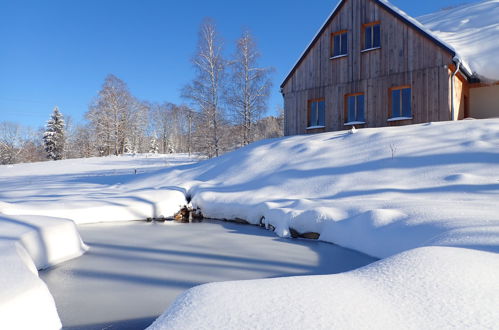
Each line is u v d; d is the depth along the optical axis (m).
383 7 11.95
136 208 8.16
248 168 10.06
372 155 8.38
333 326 1.50
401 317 1.58
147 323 2.70
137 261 4.47
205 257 4.65
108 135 43.66
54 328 2.43
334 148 9.52
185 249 5.12
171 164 25.41
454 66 10.61
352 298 1.80
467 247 2.79
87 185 13.66
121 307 3.01
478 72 11.70
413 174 7.01
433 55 10.90
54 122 51.19
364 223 5.00
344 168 8.14
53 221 4.96
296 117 14.14
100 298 3.22
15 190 12.42
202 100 22.14
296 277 2.24
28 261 3.32
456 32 14.89
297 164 9.16
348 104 12.88
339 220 5.61
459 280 1.93
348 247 5.11
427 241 3.49
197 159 23.23
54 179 17.20
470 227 3.39
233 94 22.14
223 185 9.49
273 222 6.66
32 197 10.04
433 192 5.94
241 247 5.26
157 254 4.84
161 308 2.98
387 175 7.27
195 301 1.87
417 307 1.67
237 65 22.11
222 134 21.83
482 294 1.76
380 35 12.05
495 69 11.39
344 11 12.95
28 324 2.19
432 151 7.73
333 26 13.22
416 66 11.23
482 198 5.15
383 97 11.93
